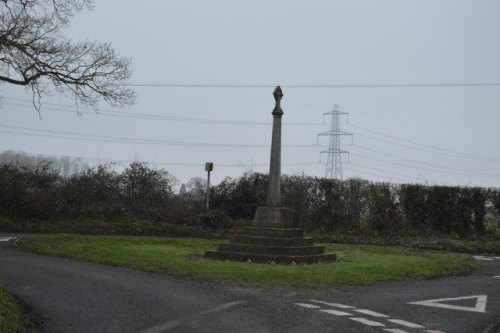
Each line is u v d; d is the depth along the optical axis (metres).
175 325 7.99
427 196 27.92
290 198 28.59
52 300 9.74
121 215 26.62
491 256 21.75
